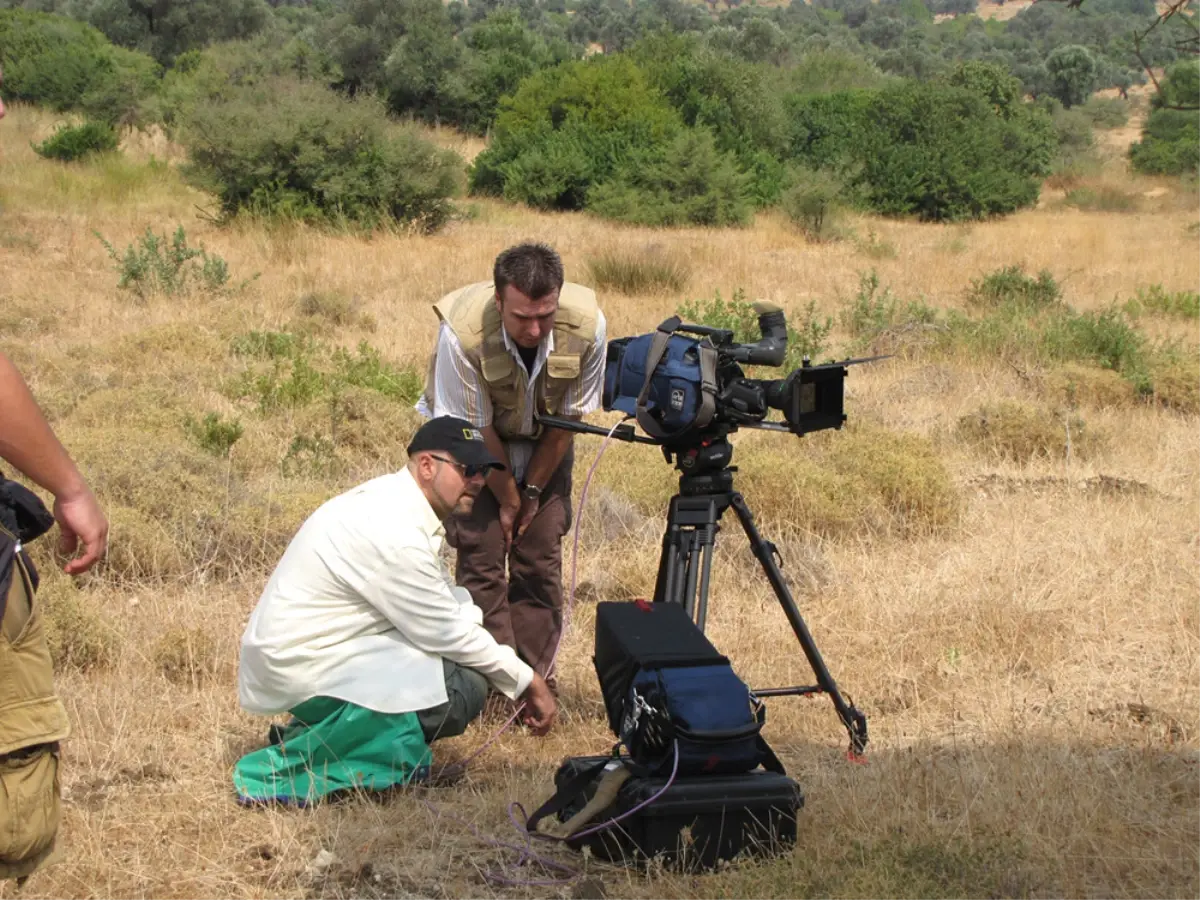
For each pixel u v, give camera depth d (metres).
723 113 26.92
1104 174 34.44
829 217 19.64
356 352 9.95
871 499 6.42
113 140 22.98
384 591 3.61
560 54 37.28
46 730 2.42
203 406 7.98
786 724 4.30
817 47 63.56
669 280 13.41
